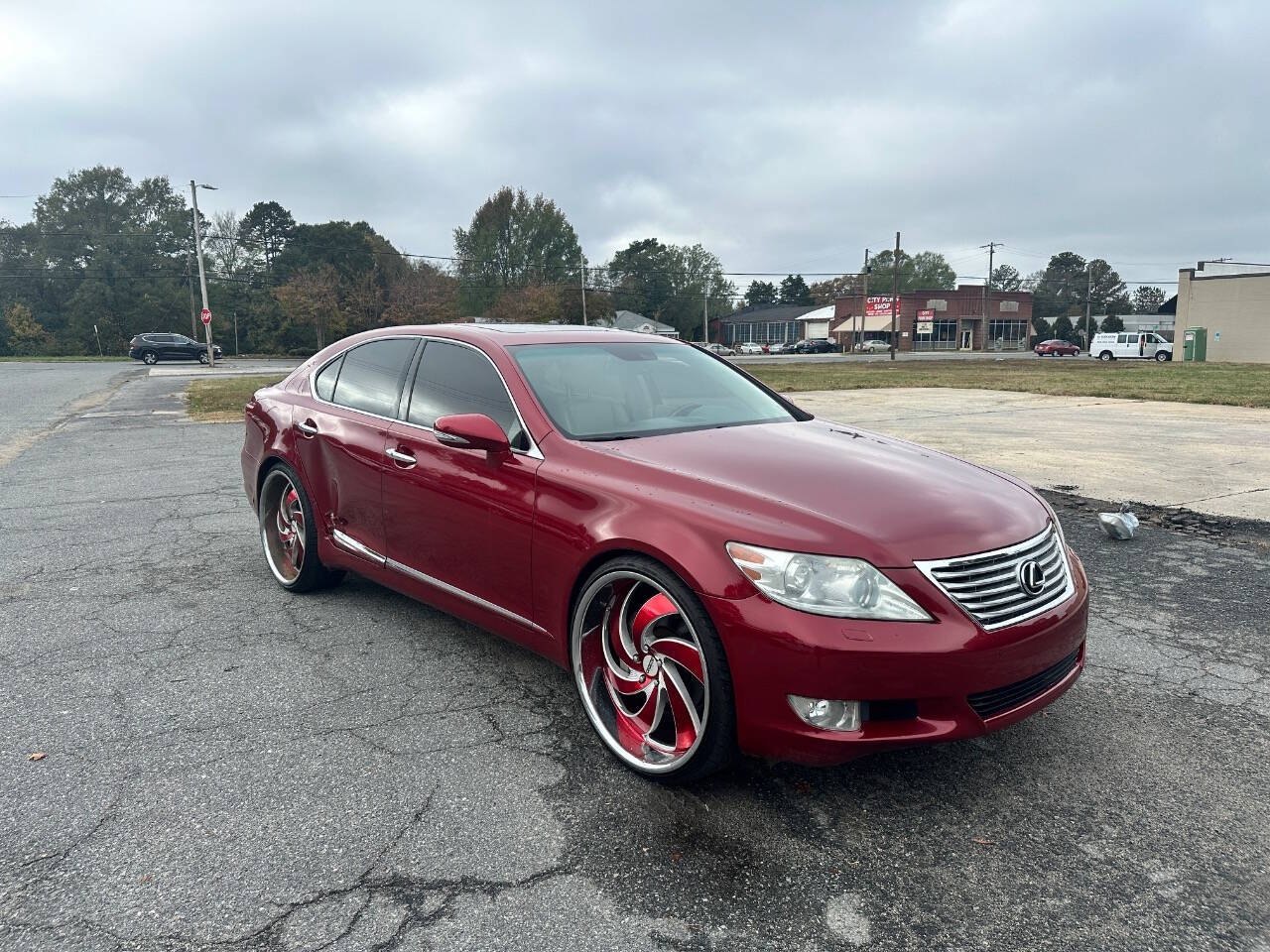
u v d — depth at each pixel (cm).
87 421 1512
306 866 241
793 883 233
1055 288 12925
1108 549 569
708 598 256
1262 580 501
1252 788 280
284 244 9012
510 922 217
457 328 415
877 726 247
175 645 409
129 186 8656
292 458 463
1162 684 361
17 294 7988
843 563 248
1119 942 210
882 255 8825
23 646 408
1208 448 1004
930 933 214
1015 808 270
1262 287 4588
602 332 438
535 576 319
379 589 496
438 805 271
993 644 250
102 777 288
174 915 220
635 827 260
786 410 412
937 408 1600
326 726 326
